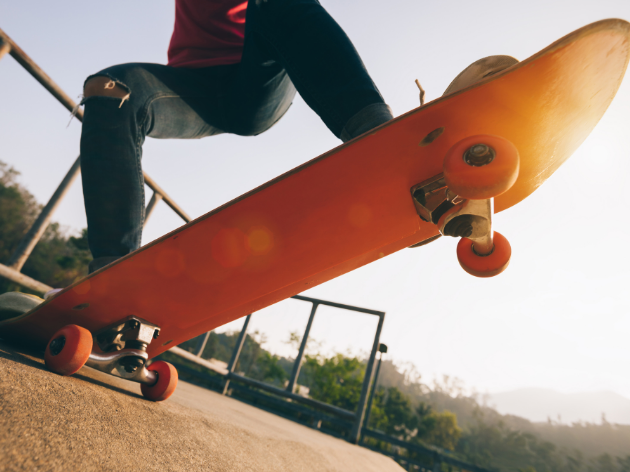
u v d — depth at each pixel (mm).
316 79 1075
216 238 829
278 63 1312
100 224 981
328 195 822
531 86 701
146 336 911
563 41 642
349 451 1986
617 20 631
